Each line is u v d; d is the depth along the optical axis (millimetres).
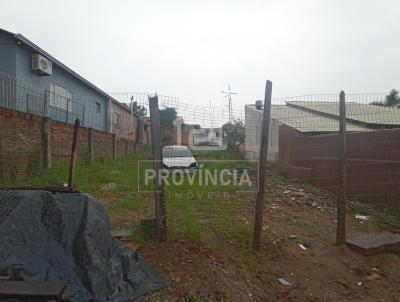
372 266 4945
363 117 15500
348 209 8133
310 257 5004
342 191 5469
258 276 4379
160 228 4980
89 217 3986
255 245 5051
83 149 13234
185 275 4203
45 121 10320
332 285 4367
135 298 3729
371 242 5465
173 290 3922
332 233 6047
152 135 4988
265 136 5129
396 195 8219
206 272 4305
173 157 11133
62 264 3654
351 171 9766
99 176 9734
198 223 5641
